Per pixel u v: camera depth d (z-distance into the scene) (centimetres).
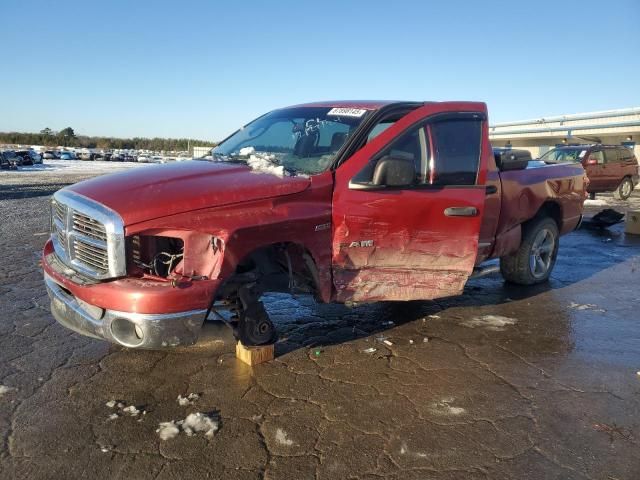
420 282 428
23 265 685
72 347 417
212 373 377
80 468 266
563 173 632
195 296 315
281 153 434
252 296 381
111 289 312
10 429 299
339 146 404
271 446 289
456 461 279
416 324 492
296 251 389
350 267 395
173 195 327
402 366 397
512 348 437
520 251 606
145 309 306
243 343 383
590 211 1427
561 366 403
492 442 297
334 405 335
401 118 426
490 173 485
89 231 332
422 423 316
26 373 370
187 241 320
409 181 384
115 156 7162
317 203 373
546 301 574
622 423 319
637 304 566
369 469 271
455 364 403
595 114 2538
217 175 366
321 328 476
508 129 3222
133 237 319
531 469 273
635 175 1811
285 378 372
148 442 290
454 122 448
